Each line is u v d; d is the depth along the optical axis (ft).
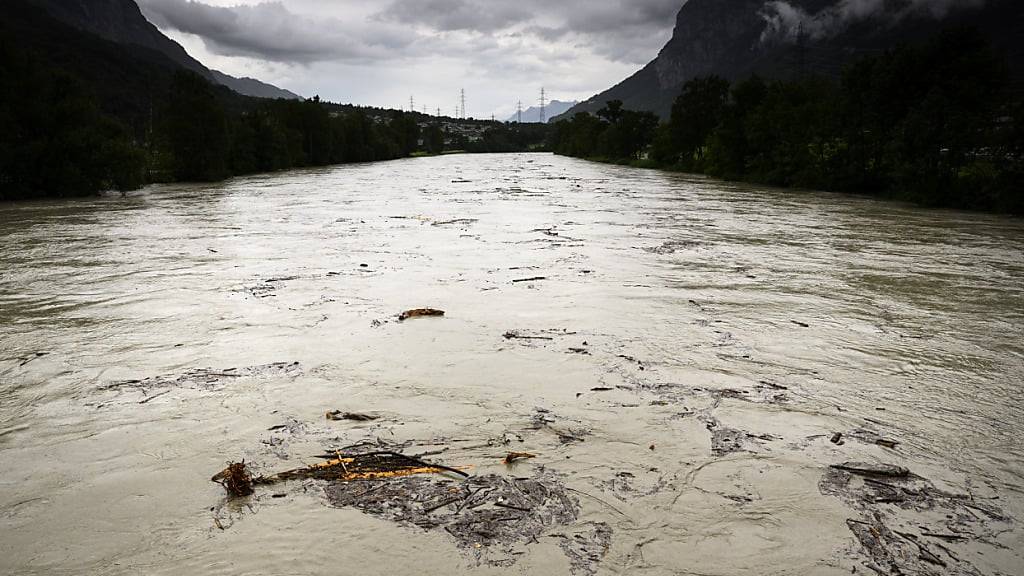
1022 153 85.10
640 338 27.58
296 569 12.36
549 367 23.72
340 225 67.72
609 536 13.39
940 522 14.17
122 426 18.83
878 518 14.26
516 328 28.81
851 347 27.09
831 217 79.46
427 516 14.07
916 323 31.12
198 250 51.03
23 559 12.76
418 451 17.12
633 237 59.47
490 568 12.31
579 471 16.08
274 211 83.51
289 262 45.52
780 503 14.78
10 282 38.83
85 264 44.91
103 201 99.55
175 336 27.71
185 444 17.62
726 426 18.92
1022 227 70.54
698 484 15.55
